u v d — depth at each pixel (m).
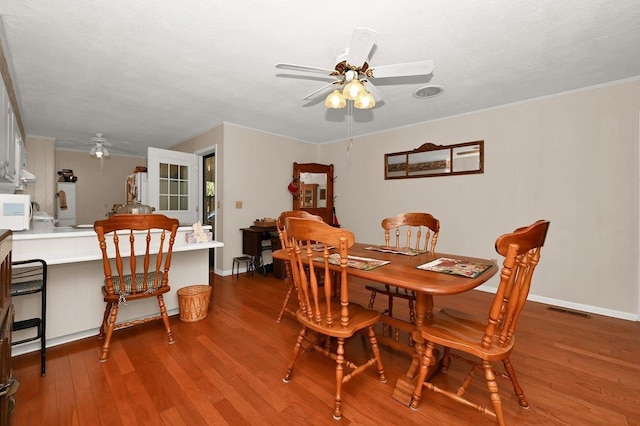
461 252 3.68
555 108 3.02
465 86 2.84
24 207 2.04
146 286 2.06
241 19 1.85
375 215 4.59
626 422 1.37
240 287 3.58
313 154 5.36
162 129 4.50
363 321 1.56
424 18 1.82
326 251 1.49
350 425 1.36
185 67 2.49
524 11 1.75
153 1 1.68
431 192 3.94
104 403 1.49
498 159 3.38
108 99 3.24
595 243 2.83
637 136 2.61
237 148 4.25
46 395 1.54
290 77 2.67
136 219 1.97
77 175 6.09
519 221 3.25
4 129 2.08
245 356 1.95
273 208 4.72
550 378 1.72
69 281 2.12
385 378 1.72
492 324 1.23
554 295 3.05
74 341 2.14
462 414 1.43
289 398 1.54
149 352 1.99
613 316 2.72
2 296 0.88
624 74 2.59
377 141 4.55
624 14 1.77
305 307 1.63
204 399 1.53
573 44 2.11
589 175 2.85
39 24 1.89
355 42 1.60
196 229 2.63
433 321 1.55
